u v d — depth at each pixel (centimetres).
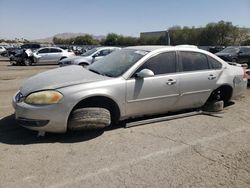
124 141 455
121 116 490
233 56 1695
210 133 504
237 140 476
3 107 645
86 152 412
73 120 442
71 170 360
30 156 394
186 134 494
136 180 342
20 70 1809
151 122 542
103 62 564
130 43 7394
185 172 365
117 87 470
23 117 437
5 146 423
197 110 618
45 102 429
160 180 344
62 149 419
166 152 421
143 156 406
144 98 500
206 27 6856
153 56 516
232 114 623
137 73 488
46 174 349
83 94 441
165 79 520
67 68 564
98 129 488
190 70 561
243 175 362
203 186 334
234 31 6712
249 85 1021
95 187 325
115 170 364
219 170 373
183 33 6969
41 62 2316
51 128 437
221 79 610
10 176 342
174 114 587
